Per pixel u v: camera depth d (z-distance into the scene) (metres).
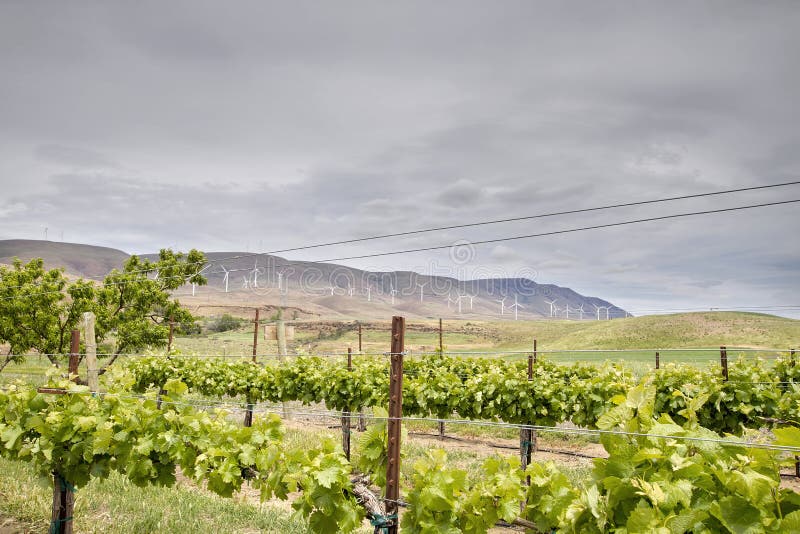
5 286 19.09
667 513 2.60
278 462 4.51
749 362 11.27
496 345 53.69
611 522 2.79
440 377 11.43
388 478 3.96
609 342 45.59
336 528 4.05
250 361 14.66
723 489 2.70
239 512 6.81
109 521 6.28
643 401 3.08
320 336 57.25
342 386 11.96
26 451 5.68
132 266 22.00
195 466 5.04
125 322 20.62
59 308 19.55
